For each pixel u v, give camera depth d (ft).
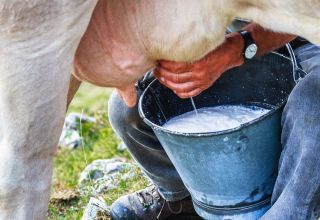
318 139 4.70
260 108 5.59
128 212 6.37
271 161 5.13
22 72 4.44
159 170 5.99
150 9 4.72
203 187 5.24
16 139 4.57
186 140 4.96
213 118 5.52
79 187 7.52
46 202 4.79
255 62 5.47
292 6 4.47
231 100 5.70
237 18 4.83
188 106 5.70
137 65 4.94
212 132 4.85
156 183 6.14
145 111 5.38
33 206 4.74
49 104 4.52
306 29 4.57
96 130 8.87
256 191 5.19
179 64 4.92
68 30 4.42
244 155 4.97
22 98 4.48
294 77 5.07
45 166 4.71
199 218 6.34
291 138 4.84
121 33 4.80
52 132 4.60
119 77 4.98
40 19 4.34
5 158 4.64
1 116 4.57
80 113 9.56
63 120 4.63
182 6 4.67
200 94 5.69
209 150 4.95
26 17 4.32
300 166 4.76
